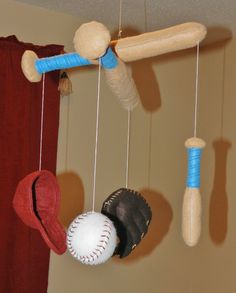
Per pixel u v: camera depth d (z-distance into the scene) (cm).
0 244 171
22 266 175
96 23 83
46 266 181
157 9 184
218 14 189
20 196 95
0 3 180
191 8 182
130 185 218
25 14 186
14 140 173
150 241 223
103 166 208
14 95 173
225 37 225
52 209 102
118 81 96
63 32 196
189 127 238
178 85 234
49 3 185
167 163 231
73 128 199
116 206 103
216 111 232
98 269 207
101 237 90
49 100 181
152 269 225
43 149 179
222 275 225
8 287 174
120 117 213
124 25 204
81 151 202
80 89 201
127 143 215
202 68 241
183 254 236
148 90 223
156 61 225
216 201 230
